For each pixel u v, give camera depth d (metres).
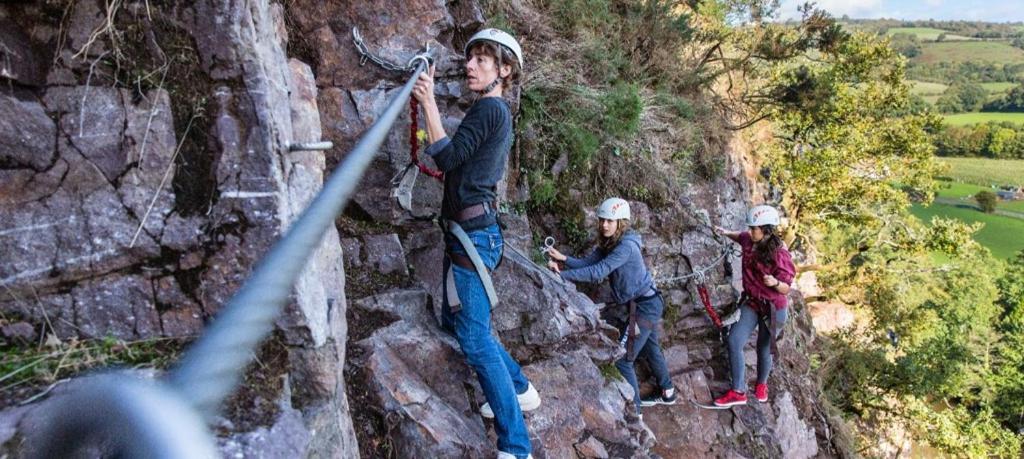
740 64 11.29
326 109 3.52
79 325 1.75
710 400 6.18
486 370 2.79
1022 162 81.81
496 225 2.89
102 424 0.63
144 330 1.80
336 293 2.36
